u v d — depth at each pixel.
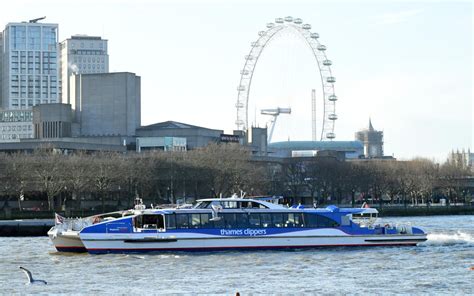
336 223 159.12
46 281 120.62
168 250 150.88
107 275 126.12
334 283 118.00
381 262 139.38
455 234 192.75
